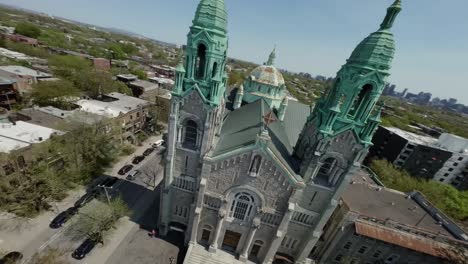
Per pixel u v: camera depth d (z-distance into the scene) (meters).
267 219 40.22
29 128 57.84
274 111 58.38
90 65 139.38
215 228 43.16
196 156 39.56
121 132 76.94
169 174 40.91
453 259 38.62
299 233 42.28
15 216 45.78
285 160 37.62
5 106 81.69
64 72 109.00
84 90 103.12
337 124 33.69
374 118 31.88
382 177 81.69
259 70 60.88
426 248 40.00
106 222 43.81
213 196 39.50
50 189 50.75
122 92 106.81
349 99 31.98
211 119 35.56
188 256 42.06
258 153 34.31
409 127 169.50
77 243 42.94
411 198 52.91
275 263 46.22
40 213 47.72
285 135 47.97
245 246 42.88
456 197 73.88
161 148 83.44
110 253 42.41
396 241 40.16
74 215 46.78
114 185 60.50
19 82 87.75
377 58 29.44
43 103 82.75
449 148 103.50
